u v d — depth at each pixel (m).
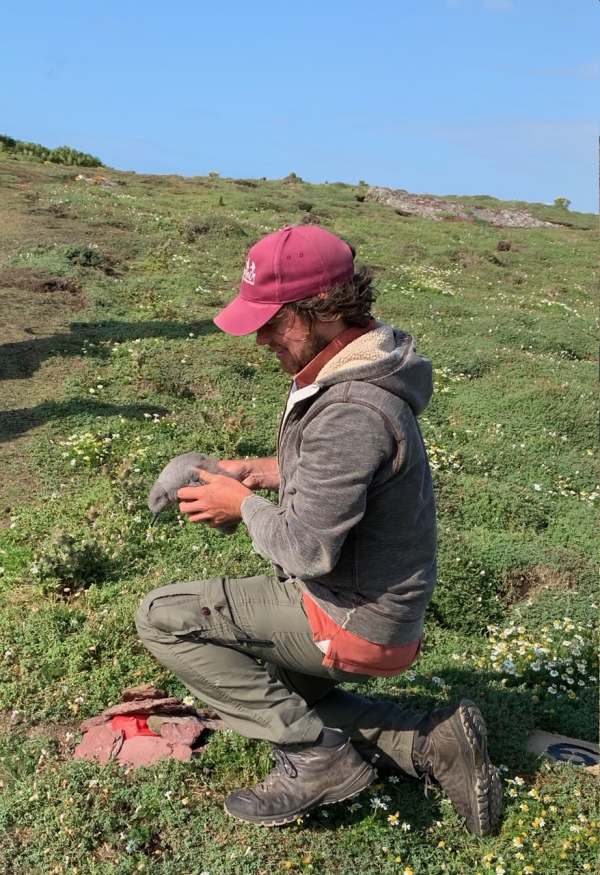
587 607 5.56
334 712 3.33
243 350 9.95
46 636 4.44
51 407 7.77
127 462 6.50
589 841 3.17
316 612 2.90
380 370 2.65
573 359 13.05
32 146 32.06
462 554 5.90
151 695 3.84
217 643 3.04
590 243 27.92
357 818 3.25
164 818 3.22
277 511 2.78
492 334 13.03
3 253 13.77
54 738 3.75
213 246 16.20
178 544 5.60
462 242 24.75
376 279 15.98
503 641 5.00
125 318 11.09
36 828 3.20
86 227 16.42
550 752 3.78
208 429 7.69
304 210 25.70
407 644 2.94
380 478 2.68
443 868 3.07
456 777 3.20
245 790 3.21
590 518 7.24
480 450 8.48
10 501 6.09
